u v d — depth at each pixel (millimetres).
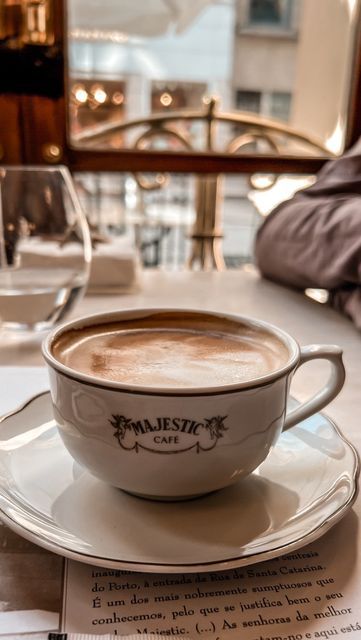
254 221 1271
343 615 227
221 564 231
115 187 1318
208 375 294
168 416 254
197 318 375
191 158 986
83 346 332
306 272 698
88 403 263
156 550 242
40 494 284
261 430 274
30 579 241
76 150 948
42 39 880
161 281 820
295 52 1116
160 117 1085
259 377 265
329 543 269
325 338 580
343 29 1014
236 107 1137
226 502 283
